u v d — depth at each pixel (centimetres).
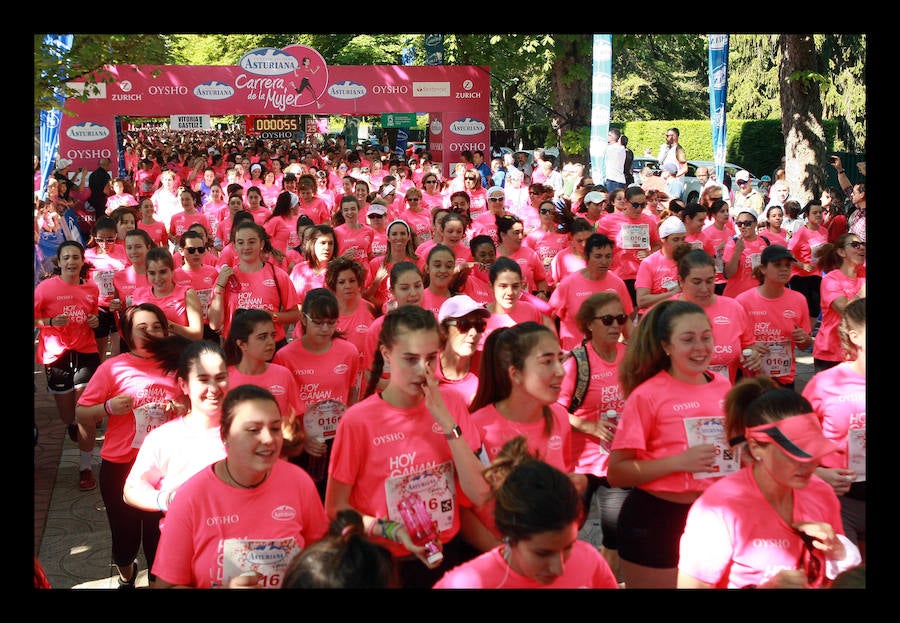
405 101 2569
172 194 1808
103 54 1060
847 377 492
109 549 666
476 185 1798
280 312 844
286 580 276
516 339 426
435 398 408
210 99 2475
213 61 4344
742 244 959
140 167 2764
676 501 454
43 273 1294
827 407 493
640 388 467
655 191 1476
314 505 394
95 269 1039
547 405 449
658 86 4597
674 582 457
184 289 826
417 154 3089
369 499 418
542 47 2452
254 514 378
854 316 483
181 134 5119
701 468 435
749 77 3759
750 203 1909
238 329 551
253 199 1413
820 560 358
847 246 740
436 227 999
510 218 924
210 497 377
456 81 2572
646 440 464
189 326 771
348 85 2530
